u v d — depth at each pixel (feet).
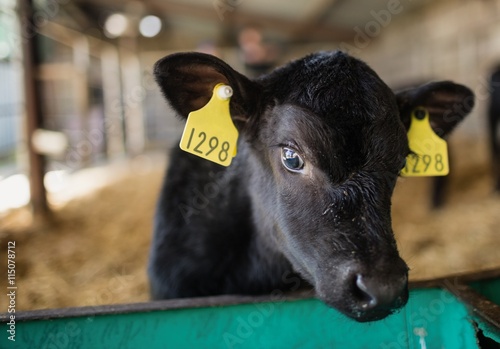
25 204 4.05
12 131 8.77
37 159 3.66
